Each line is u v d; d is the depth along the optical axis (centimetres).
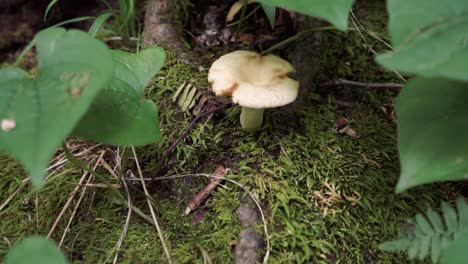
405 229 29
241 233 30
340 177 33
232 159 34
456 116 24
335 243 30
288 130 36
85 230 32
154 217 32
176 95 37
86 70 22
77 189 34
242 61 32
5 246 32
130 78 28
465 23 20
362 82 40
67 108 21
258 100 29
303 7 22
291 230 30
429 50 20
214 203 32
